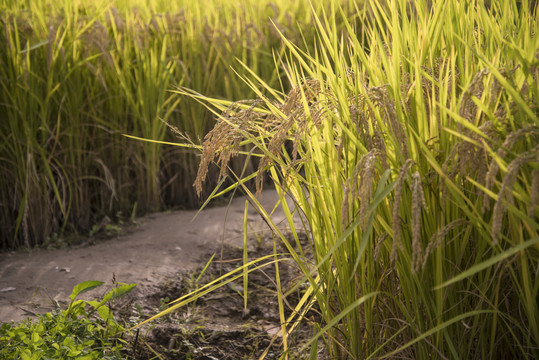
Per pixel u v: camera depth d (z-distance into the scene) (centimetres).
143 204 530
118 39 496
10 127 452
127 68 504
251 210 496
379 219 173
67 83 474
